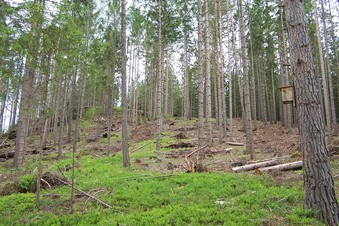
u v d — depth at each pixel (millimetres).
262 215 4953
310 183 4824
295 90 5133
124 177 8891
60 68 6434
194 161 10164
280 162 9477
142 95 45250
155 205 6012
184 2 18500
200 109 12703
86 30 15312
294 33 5164
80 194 7105
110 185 7918
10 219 5348
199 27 13812
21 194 7258
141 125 30719
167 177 8508
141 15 20328
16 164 13242
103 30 17547
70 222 5137
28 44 5938
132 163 11969
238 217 4863
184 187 7215
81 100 24781
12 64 6172
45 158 16141
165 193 6820
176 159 12547
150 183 7801
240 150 14062
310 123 4879
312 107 4902
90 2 15719
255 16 22484
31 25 5969
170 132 24594
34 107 6641
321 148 4797
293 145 13164
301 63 5035
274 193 6145
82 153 17641
